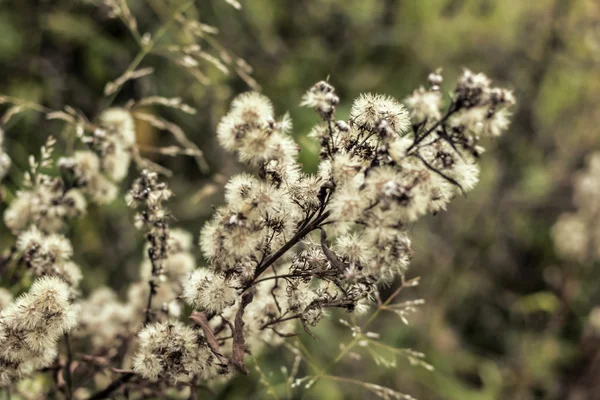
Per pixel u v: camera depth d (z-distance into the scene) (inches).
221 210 63.5
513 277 196.7
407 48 204.1
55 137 151.9
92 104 163.9
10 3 161.9
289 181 64.9
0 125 136.3
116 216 152.9
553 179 208.7
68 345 84.6
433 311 176.1
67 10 165.3
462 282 185.2
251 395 124.3
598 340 176.4
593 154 205.2
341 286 66.4
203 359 66.3
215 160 162.9
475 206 200.7
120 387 86.3
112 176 95.7
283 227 65.1
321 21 202.2
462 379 173.9
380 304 89.4
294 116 169.6
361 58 198.8
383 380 158.1
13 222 94.3
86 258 146.1
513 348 181.0
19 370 67.7
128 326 96.7
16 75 161.3
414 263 182.2
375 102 64.6
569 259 186.7
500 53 213.9
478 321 186.1
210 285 63.6
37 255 82.2
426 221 193.5
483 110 57.8
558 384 176.1
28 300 66.4
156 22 172.9
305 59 190.1
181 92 165.3
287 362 140.3
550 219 204.8
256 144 62.5
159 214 80.4
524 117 210.1
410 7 206.4
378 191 56.5
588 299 192.9
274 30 194.4
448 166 60.1
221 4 180.7
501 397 171.3
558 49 211.5
